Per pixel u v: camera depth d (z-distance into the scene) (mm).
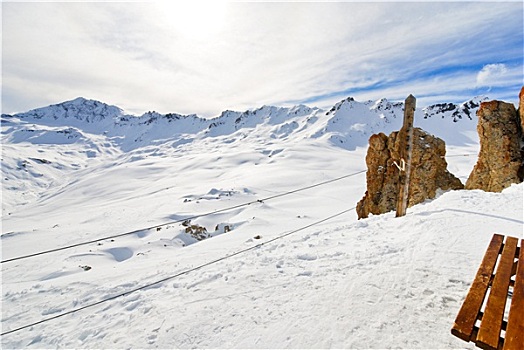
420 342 3582
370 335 3791
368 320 4078
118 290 7367
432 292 4559
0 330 6770
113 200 106688
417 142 13758
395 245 6520
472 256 5469
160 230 37312
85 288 9125
